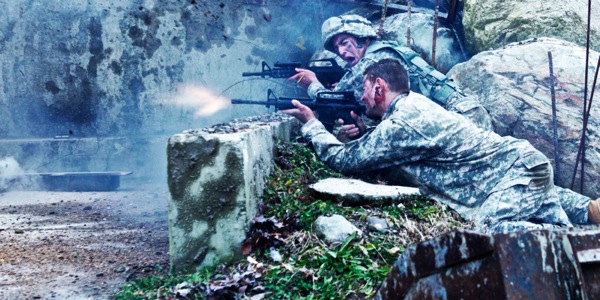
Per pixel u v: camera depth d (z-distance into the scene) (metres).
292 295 2.82
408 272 1.68
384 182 4.33
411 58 5.70
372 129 4.61
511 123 5.67
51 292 3.10
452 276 1.54
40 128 8.57
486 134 4.04
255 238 3.27
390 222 3.58
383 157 4.08
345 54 5.92
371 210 3.74
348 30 5.86
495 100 5.78
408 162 4.09
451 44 7.48
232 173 3.26
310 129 4.57
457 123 4.03
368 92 4.28
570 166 5.45
